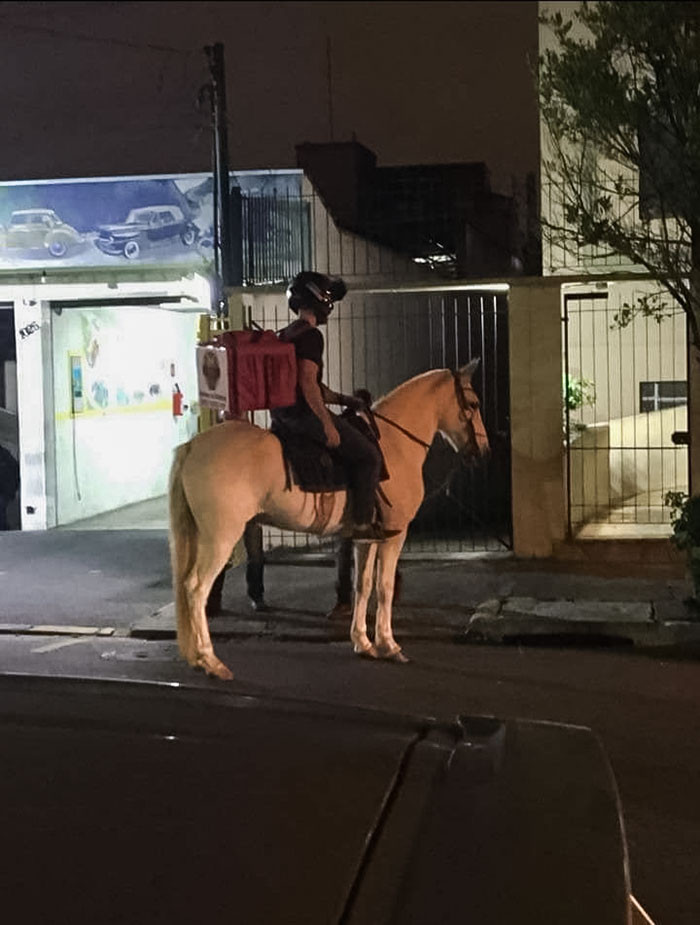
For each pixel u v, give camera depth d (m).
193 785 2.29
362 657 9.77
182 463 8.71
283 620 11.08
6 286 16.17
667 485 16.36
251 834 2.11
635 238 11.00
